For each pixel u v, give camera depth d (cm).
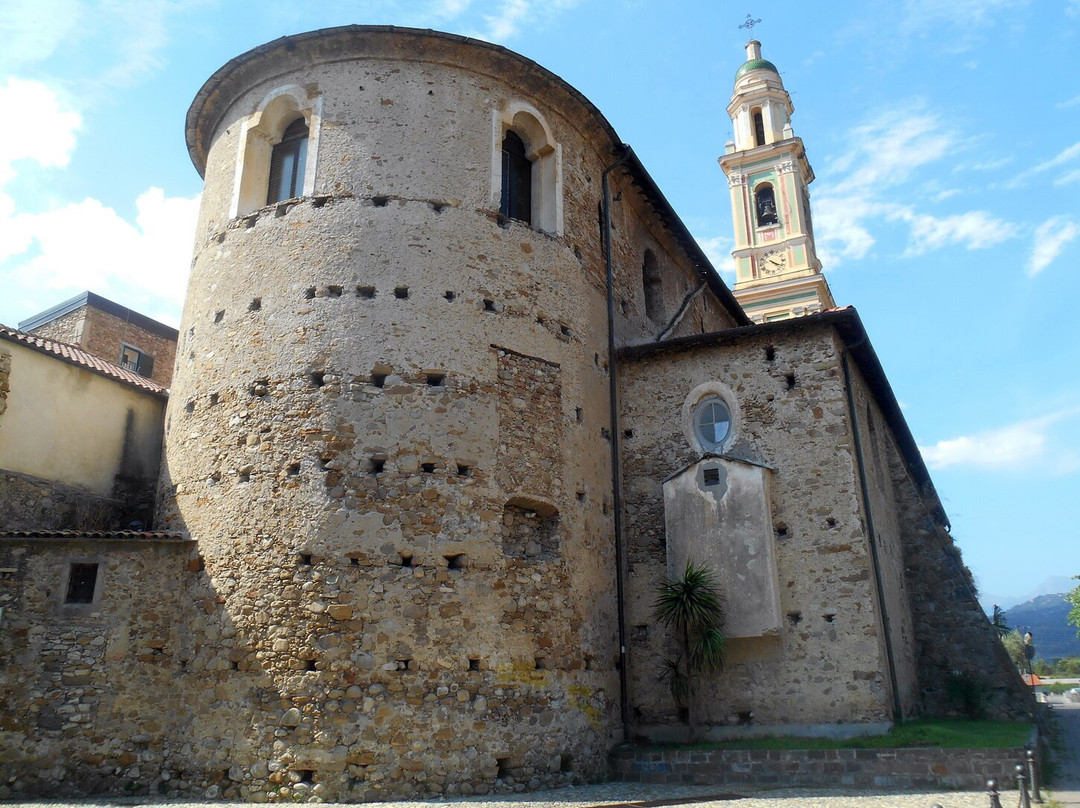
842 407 1727
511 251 1708
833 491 1681
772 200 4897
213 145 1881
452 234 1638
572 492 1666
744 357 1848
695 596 1609
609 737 1592
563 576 1583
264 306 1587
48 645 1423
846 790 1328
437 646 1375
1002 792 1269
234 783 1310
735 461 1728
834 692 1566
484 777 1343
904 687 1784
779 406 1780
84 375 1867
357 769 1280
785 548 1678
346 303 1545
